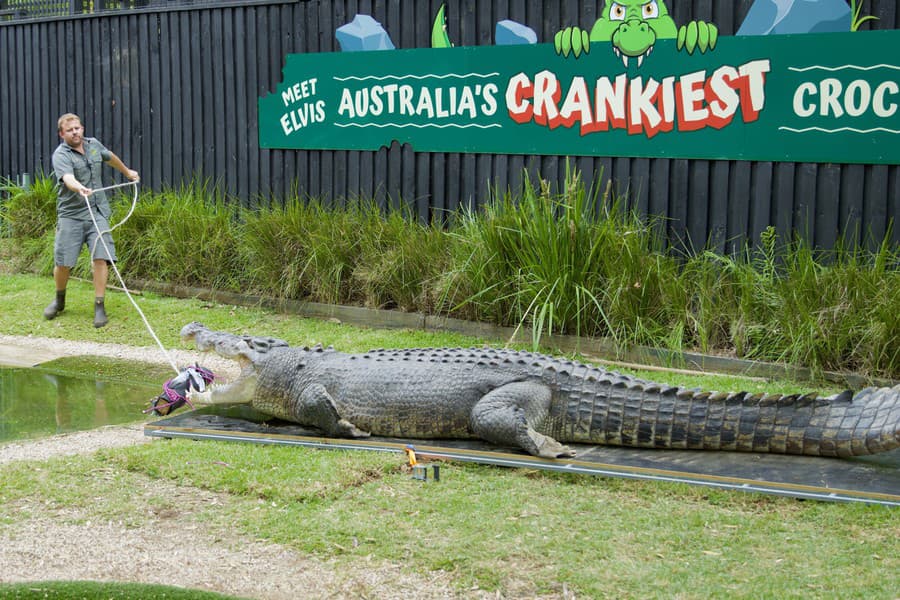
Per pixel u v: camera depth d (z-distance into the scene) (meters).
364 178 13.57
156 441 7.92
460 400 7.75
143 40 15.73
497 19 12.13
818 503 6.44
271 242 13.09
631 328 10.34
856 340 9.37
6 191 17.94
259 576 5.52
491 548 5.81
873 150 9.95
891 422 6.88
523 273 11.06
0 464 7.35
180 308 13.30
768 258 10.49
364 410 7.97
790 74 10.30
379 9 13.12
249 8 14.39
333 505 6.51
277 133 14.34
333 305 12.48
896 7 9.74
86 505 6.53
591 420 7.57
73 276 15.27
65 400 9.52
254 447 7.71
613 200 11.59
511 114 12.14
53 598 5.23
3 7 17.91
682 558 5.70
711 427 7.32
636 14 11.09
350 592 5.34
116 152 16.44
